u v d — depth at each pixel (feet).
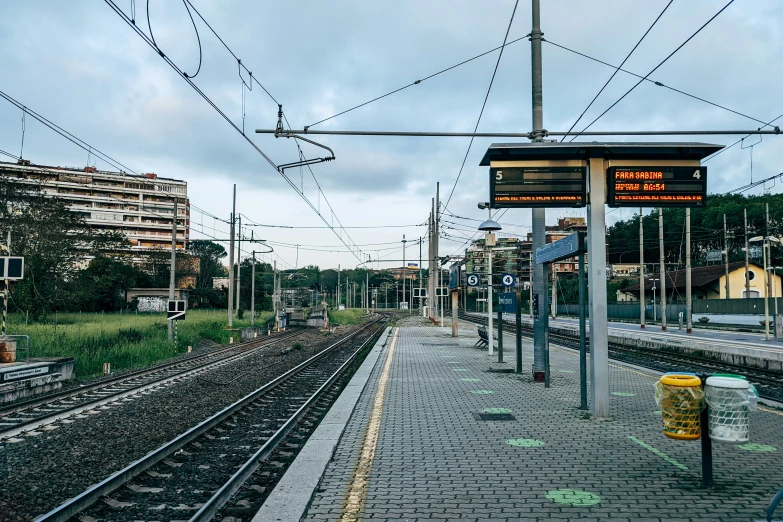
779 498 15.60
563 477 21.15
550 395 40.65
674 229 255.09
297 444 29.63
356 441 27.04
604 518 17.02
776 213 193.36
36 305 135.85
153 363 72.23
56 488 21.89
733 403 19.26
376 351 79.56
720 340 108.47
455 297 115.65
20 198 141.69
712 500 18.49
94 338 81.15
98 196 369.30
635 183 32.01
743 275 188.34
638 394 40.83
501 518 17.07
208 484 22.74
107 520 18.78
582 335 35.47
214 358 78.23
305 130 44.98
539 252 45.09
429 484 20.45
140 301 230.68
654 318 201.87
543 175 32.65
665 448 25.36
